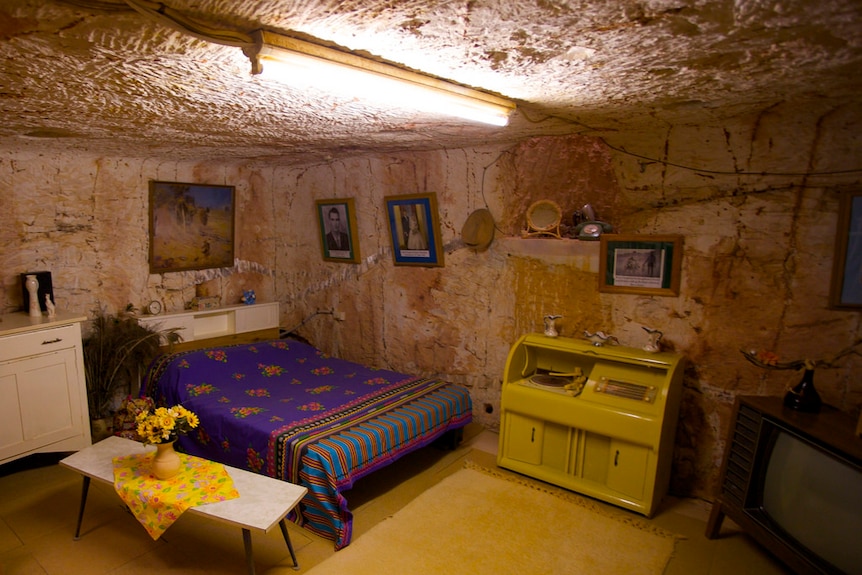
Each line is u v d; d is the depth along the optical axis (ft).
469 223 11.80
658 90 6.53
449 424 10.62
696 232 9.05
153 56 4.99
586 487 9.27
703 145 8.82
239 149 11.46
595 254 10.18
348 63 5.03
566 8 3.93
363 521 8.46
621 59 5.22
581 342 10.01
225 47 4.73
